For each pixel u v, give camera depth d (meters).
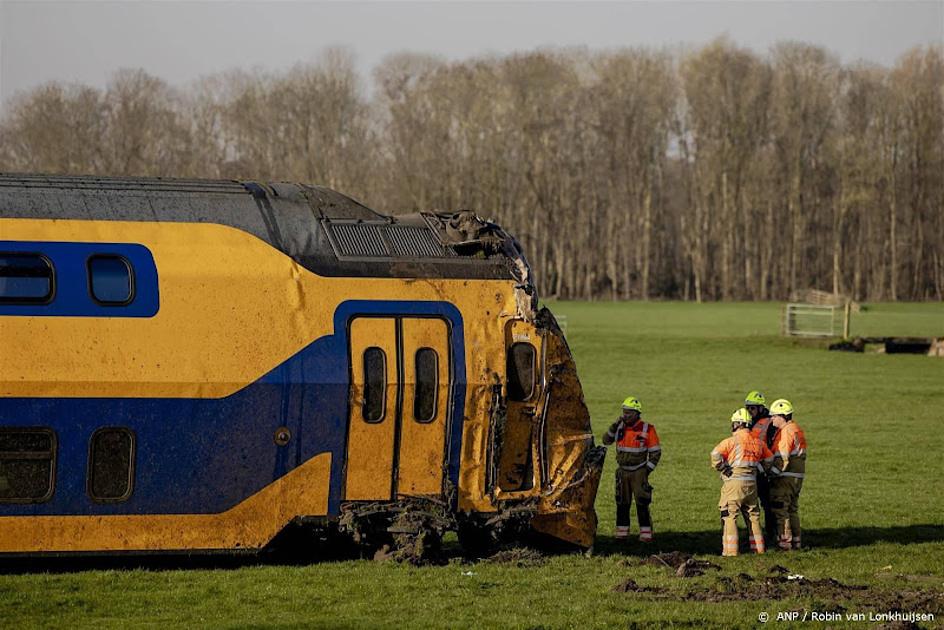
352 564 64.44
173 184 66.25
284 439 63.09
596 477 68.88
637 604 55.41
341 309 64.38
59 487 60.78
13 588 57.47
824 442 130.25
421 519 64.62
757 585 60.12
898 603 56.56
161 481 61.84
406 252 66.75
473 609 54.25
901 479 105.56
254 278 63.69
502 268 67.31
